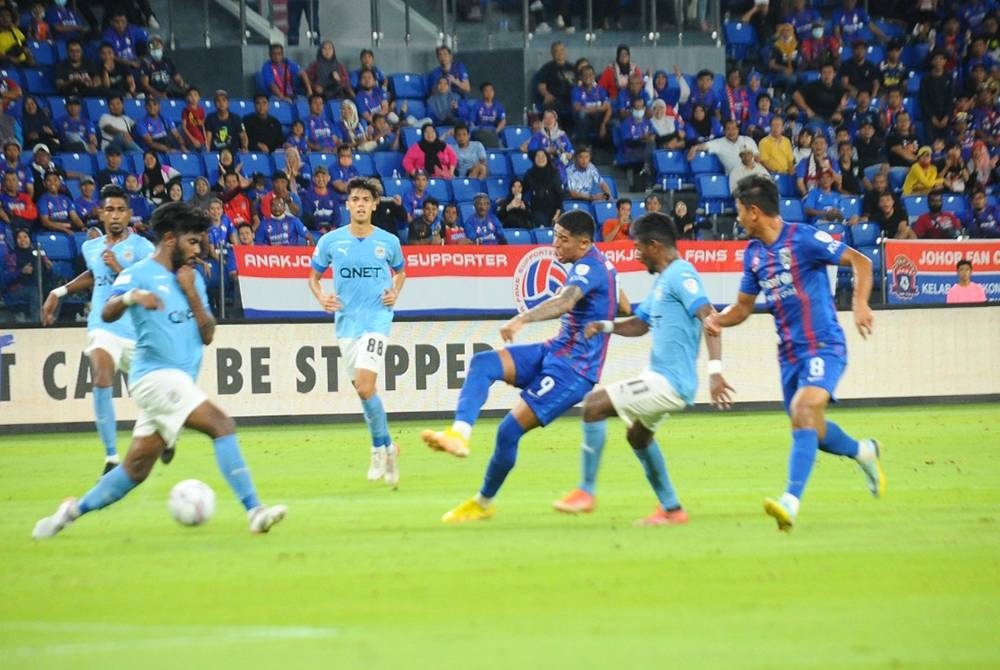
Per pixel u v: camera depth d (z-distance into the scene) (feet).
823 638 46.24
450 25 211.20
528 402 72.59
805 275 69.10
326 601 53.01
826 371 68.39
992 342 163.53
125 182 168.04
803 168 191.52
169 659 44.19
